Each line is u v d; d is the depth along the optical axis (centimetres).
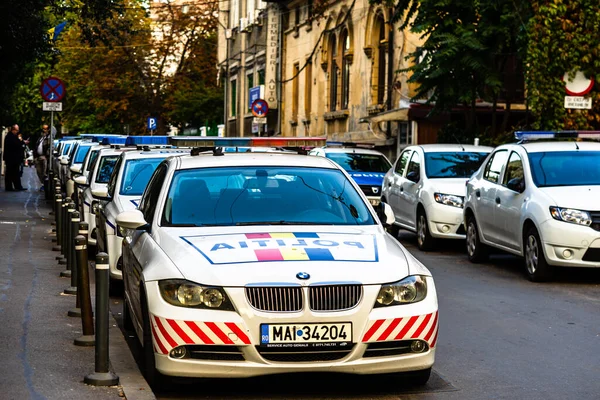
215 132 6334
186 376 712
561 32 2023
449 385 797
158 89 6244
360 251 762
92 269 1498
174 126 6481
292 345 705
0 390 718
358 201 886
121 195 1332
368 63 3656
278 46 4950
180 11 6291
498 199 1554
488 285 1386
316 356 713
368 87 3656
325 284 712
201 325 703
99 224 1398
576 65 2030
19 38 2750
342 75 4038
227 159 916
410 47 3191
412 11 2677
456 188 1844
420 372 764
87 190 1695
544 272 1405
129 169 1380
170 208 854
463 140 2606
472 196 1673
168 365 713
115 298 1248
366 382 798
